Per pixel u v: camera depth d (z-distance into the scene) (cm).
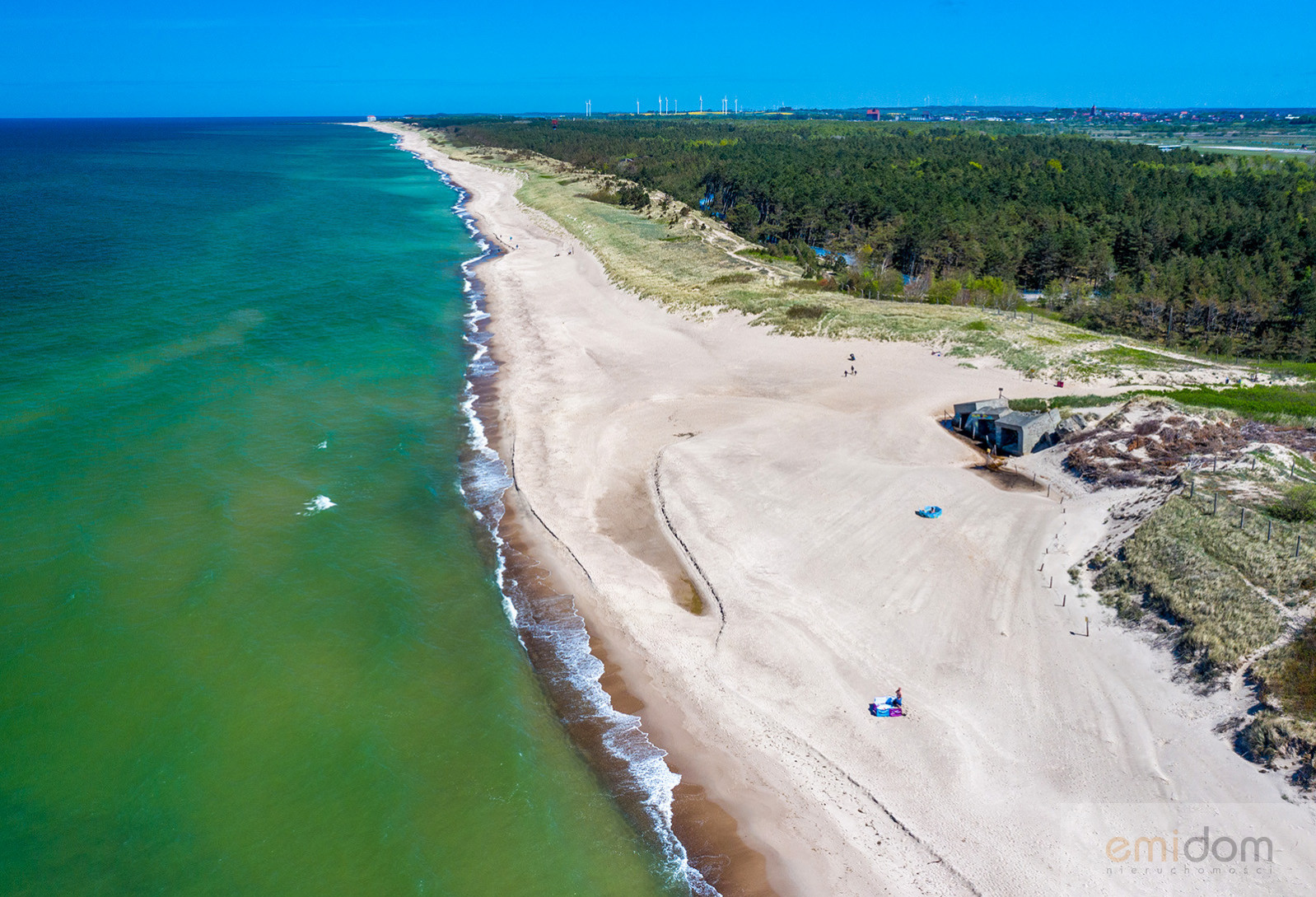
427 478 4669
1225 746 2577
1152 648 3014
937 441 4912
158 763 2688
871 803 2559
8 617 3288
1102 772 2578
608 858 2445
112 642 3172
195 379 5884
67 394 5475
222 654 3161
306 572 3700
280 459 4775
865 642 3212
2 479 4325
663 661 3225
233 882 2317
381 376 6197
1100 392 5488
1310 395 5266
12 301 7462
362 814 2538
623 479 4622
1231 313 7400
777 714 2920
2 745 2723
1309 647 2717
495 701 3027
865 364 6156
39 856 2380
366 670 3141
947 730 2783
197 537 3906
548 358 6675
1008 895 2253
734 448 4844
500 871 2388
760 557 3800
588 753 2830
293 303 8000
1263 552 3219
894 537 3872
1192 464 4106
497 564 3888
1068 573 3531
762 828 2531
